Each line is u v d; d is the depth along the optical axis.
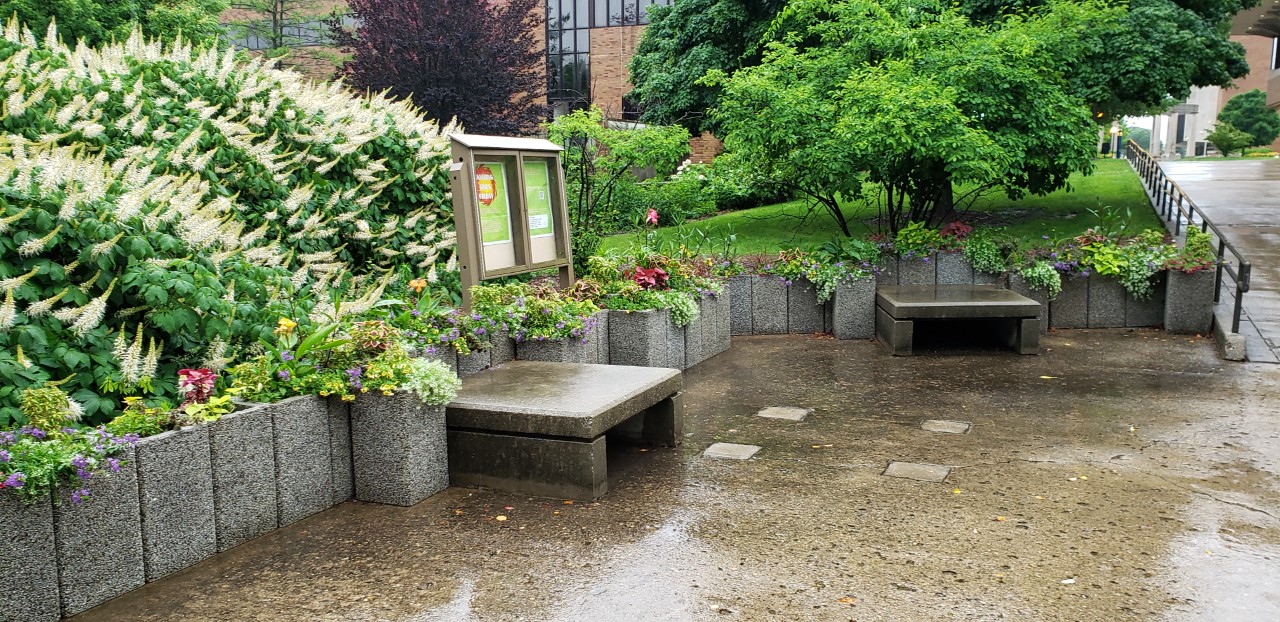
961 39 11.93
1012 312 8.63
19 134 5.86
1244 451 5.49
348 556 3.99
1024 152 11.97
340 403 4.66
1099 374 7.80
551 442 4.73
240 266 5.35
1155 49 15.13
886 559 3.89
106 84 6.70
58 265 4.50
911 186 12.12
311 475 4.50
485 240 6.49
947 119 10.24
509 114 21.14
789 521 4.36
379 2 20.19
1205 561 3.85
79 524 3.44
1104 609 3.41
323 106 8.07
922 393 7.19
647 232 11.60
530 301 6.58
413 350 5.39
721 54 19.00
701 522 4.36
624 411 4.98
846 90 11.05
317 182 7.48
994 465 5.25
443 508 4.61
